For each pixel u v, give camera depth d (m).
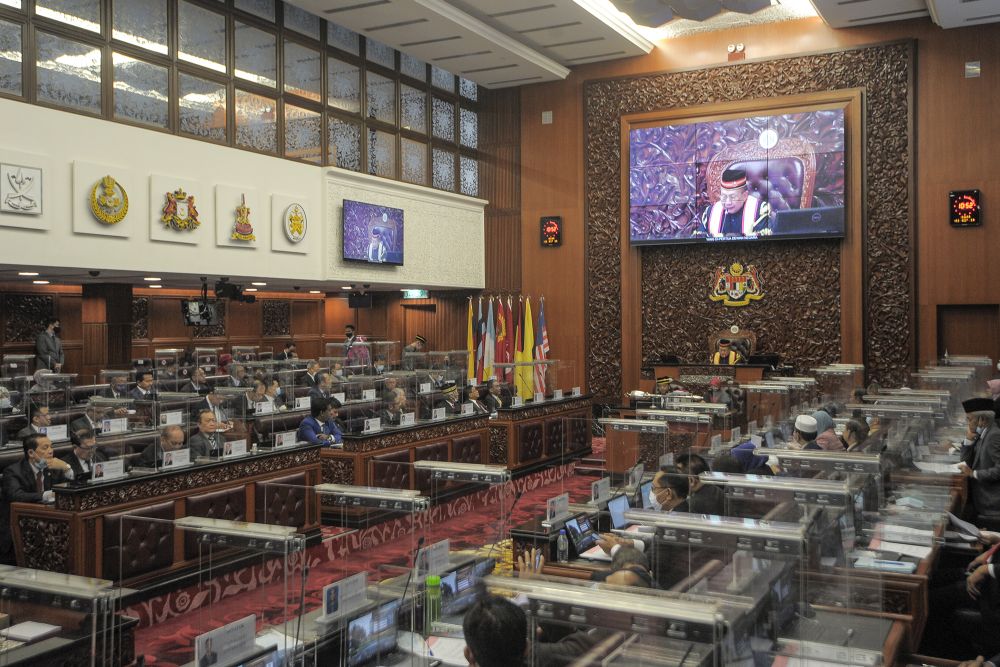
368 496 4.74
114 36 10.30
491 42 14.33
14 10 9.18
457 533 5.22
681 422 6.95
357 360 11.77
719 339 15.47
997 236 13.62
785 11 14.57
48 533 6.13
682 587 3.10
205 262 11.29
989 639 4.81
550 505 5.39
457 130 16.94
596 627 2.32
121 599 3.63
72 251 9.65
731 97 15.35
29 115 9.25
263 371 10.04
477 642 2.41
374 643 3.72
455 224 16.53
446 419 10.09
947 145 13.92
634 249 16.23
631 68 16.28
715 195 15.16
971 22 13.41
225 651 3.26
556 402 11.96
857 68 14.45
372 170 14.61
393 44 14.48
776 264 15.30
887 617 3.98
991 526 6.62
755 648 2.52
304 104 13.21
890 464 5.19
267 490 6.70
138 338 16.12
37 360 12.13
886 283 14.30
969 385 10.99
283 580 3.65
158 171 10.68
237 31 12.09
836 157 14.34
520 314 17.17
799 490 3.73
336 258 13.50
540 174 17.06
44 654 3.15
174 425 6.89
